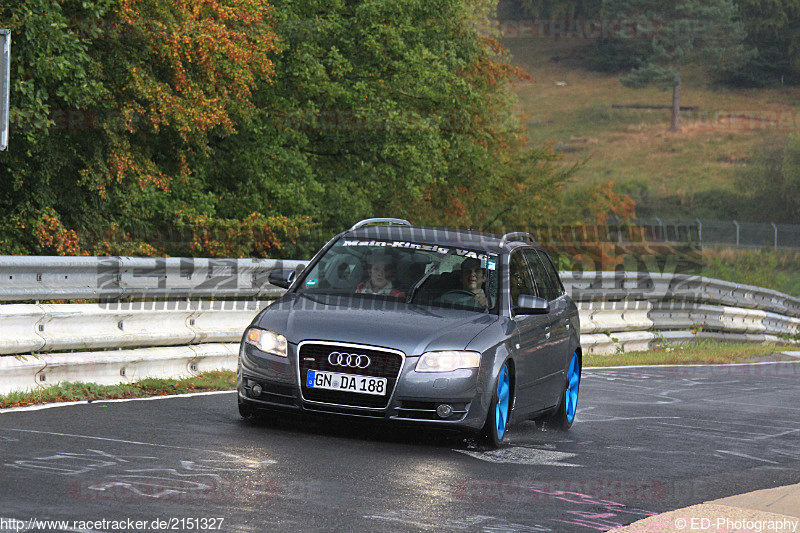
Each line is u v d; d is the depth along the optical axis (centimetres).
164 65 6812
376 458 2289
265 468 2078
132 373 3253
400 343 2456
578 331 3247
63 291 3131
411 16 9075
